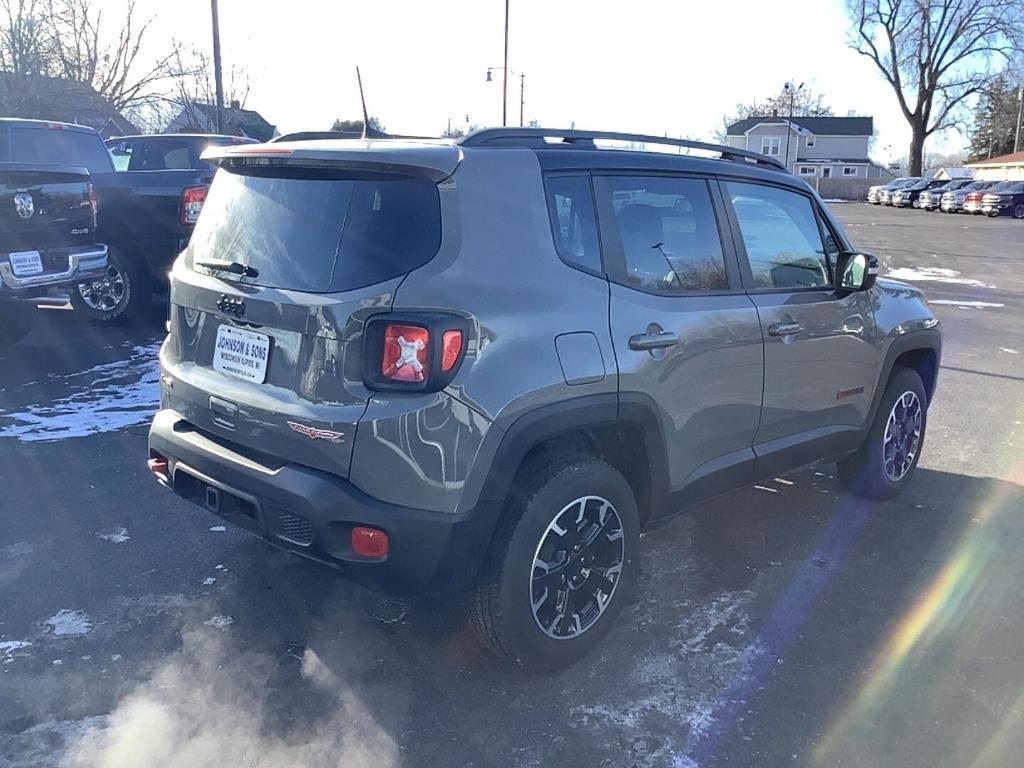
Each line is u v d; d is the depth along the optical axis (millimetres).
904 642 3445
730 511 4758
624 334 3139
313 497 2740
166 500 4637
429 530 2758
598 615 3268
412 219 2793
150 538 4191
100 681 3074
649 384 3227
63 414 6074
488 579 2963
